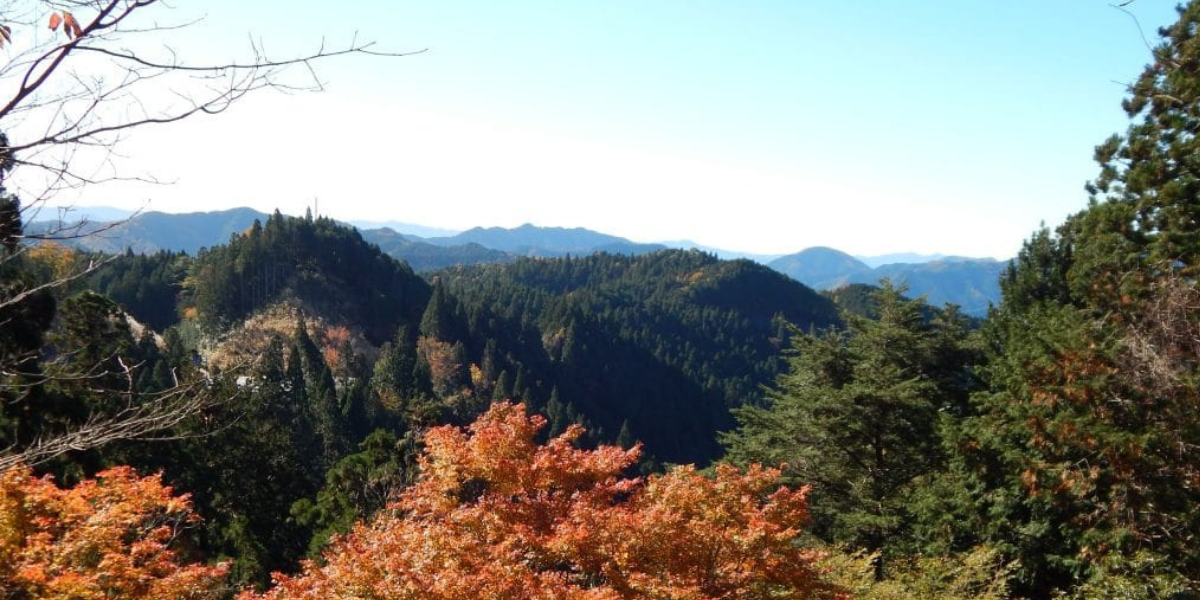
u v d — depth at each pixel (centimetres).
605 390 10456
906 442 1705
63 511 767
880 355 1720
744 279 17538
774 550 779
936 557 1355
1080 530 1166
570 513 802
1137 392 1052
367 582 661
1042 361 1152
